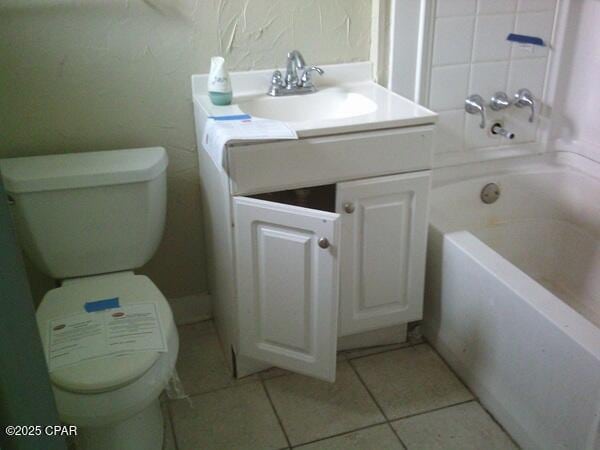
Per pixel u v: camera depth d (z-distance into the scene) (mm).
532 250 2299
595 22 2031
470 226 2217
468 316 1781
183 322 2186
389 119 1639
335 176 1651
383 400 1793
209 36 1818
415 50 1960
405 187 1729
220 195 1679
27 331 728
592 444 1346
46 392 775
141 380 1345
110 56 1753
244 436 1678
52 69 1718
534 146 2236
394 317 1914
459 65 2021
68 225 1640
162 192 1745
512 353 1595
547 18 2039
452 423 1701
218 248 1834
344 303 1831
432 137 1698
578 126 2211
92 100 1789
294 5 1857
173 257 2096
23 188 1554
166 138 1912
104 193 1633
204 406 1785
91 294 1585
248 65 1897
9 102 1719
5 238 684
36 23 1654
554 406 1457
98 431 1449
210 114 1683
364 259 1790
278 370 1929
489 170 2219
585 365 1332
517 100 2107
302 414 1748
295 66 1871
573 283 2246
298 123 1613
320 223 1510
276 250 1614
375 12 1930
